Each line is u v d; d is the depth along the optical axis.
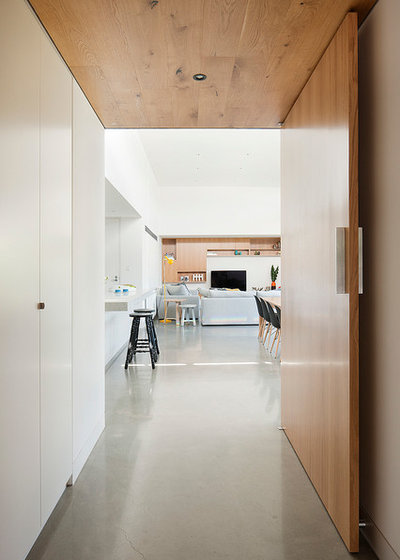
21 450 1.64
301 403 2.66
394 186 1.63
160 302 10.86
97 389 3.09
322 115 2.20
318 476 2.28
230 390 4.38
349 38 1.80
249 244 12.84
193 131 7.51
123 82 2.53
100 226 3.20
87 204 2.79
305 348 2.56
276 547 1.84
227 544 1.86
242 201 12.35
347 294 1.84
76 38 2.04
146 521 2.04
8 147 1.52
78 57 2.22
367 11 1.84
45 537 1.91
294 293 2.87
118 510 2.14
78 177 2.56
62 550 1.81
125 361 5.66
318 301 2.29
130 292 5.31
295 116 2.82
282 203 3.24
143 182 8.42
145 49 2.15
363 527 1.93
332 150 2.04
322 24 1.93
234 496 2.28
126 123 3.24
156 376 4.99
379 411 1.77
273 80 2.51
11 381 1.54
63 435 2.23
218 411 3.71
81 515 2.09
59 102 2.18
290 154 2.97
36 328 1.81
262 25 1.94
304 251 2.58
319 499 2.25
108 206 6.81
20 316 1.63
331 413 2.06
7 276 1.51
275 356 6.11
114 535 1.92
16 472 1.59
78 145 2.57
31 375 1.75
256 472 2.55
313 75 2.38
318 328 2.28
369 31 1.85
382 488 1.74
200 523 2.03
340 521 1.92
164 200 12.30
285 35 2.02
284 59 2.26
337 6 1.80
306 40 2.07
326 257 2.14
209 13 1.85
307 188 2.51
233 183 11.87
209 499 2.24
